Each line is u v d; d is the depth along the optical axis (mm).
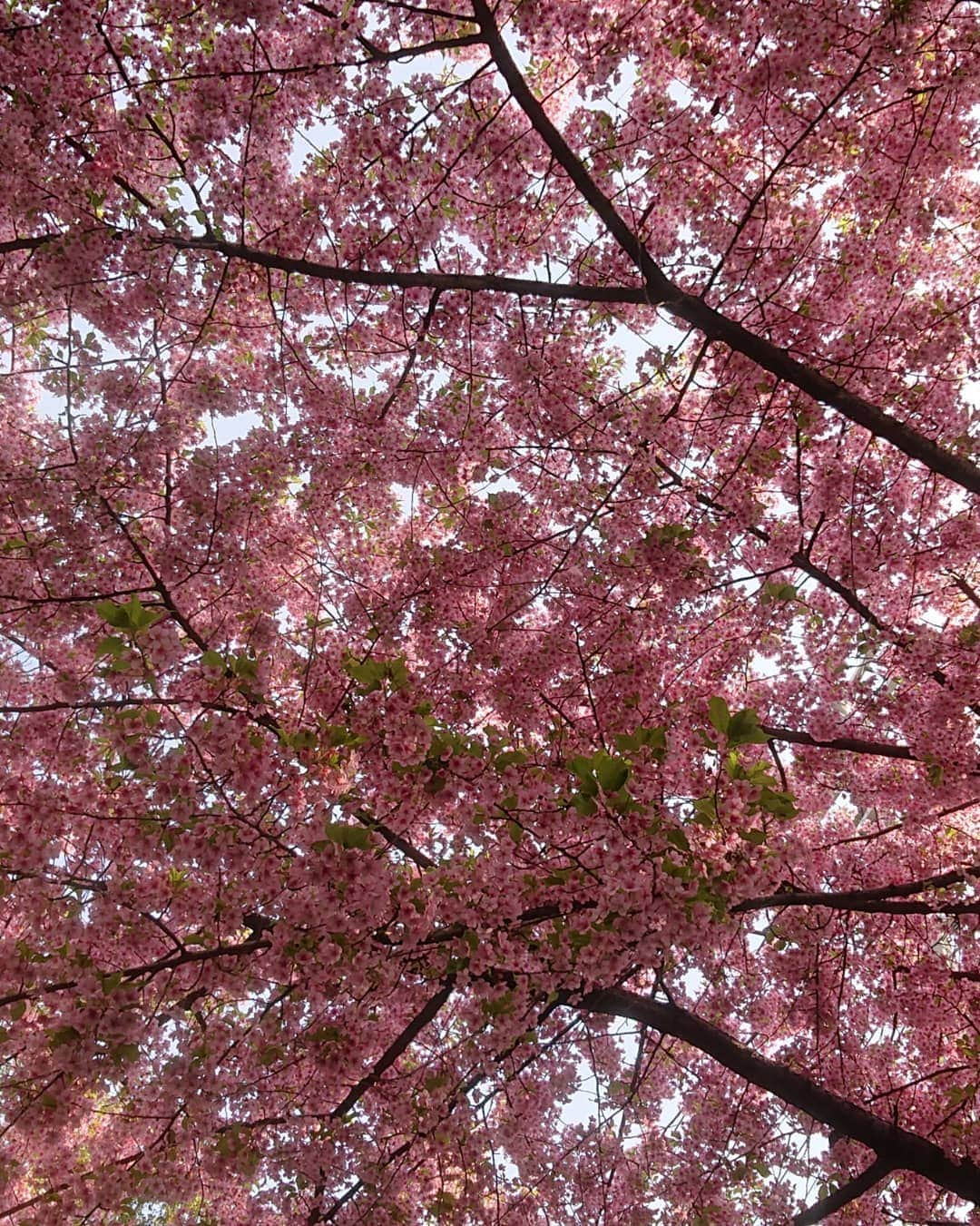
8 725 5223
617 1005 5391
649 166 5730
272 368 6395
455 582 6141
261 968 4184
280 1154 4582
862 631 5918
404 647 6488
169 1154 4180
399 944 4070
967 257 6988
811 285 6160
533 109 5188
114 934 4109
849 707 6344
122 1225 4508
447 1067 4695
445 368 6332
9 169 4965
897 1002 6219
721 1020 6555
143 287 5293
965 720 5789
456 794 3951
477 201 6109
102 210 5234
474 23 5141
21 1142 4445
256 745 3793
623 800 3383
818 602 6402
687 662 6395
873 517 6102
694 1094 6340
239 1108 4691
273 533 6410
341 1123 4641
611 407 5566
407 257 5863
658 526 5609
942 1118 5801
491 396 6309
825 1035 6277
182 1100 4043
